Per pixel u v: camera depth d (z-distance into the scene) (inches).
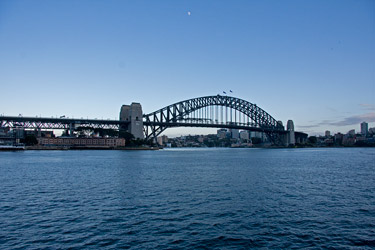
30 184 1483.8
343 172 2149.4
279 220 850.8
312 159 3922.2
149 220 844.6
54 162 3061.0
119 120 6973.4
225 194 1215.6
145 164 2832.2
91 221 832.3
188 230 762.8
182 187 1389.0
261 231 758.5
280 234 738.8
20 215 890.1
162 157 4261.8
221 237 716.7
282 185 1470.2
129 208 976.9
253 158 4138.8
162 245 668.1
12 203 1045.8
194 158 4074.8
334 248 660.7
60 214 902.4
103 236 719.1
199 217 876.0
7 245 663.1
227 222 829.2
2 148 6683.1
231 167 2514.8
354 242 693.3
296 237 720.3
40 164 2787.9
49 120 6102.4
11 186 1419.8
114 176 1818.4
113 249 645.9
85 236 718.5
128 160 3447.3
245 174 1948.8
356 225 811.4
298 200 1112.2
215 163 3031.5
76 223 814.5
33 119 5944.9
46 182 1553.9
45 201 1078.4
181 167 2497.5
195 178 1720.0
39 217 869.8
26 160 3378.4
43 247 653.9
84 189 1333.7
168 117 7337.6
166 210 952.9
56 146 7869.1
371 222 838.5
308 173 2049.7
